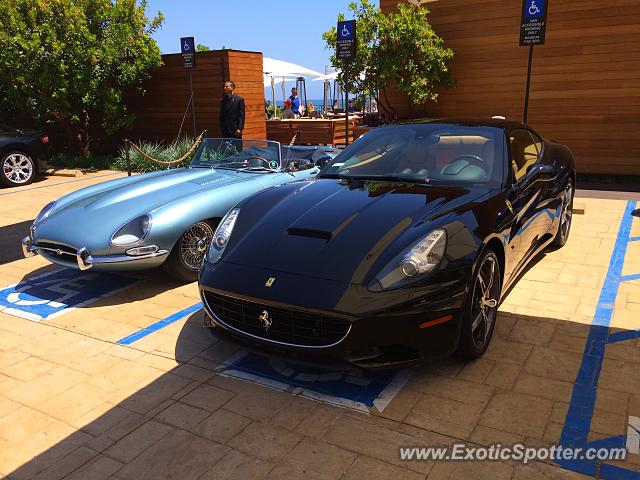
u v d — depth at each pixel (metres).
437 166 3.76
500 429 2.50
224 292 2.90
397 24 9.54
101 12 12.23
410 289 2.63
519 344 3.30
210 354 3.40
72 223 4.42
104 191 5.08
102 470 2.35
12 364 3.35
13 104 12.34
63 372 3.23
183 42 10.53
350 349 2.61
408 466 2.28
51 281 4.91
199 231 4.64
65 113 12.23
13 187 10.05
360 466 2.29
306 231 3.11
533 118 9.33
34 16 11.48
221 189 4.76
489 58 9.52
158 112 12.76
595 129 8.81
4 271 5.24
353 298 2.61
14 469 2.38
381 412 2.68
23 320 4.03
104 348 3.53
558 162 4.71
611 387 2.79
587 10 8.44
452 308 2.71
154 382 3.07
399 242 2.84
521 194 3.62
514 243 3.46
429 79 9.80
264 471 2.29
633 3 8.09
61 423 2.71
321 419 2.65
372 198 3.38
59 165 12.55
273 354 2.84
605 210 6.64
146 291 4.57
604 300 3.93
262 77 12.23
